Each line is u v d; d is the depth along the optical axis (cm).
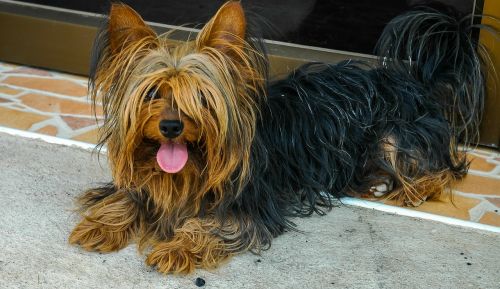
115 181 115
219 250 115
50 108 153
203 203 116
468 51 136
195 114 107
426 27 136
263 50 115
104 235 117
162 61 109
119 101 111
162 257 113
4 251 115
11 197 126
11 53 169
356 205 129
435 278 113
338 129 129
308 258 116
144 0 166
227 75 110
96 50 113
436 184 131
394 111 131
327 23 155
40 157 137
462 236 122
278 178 125
